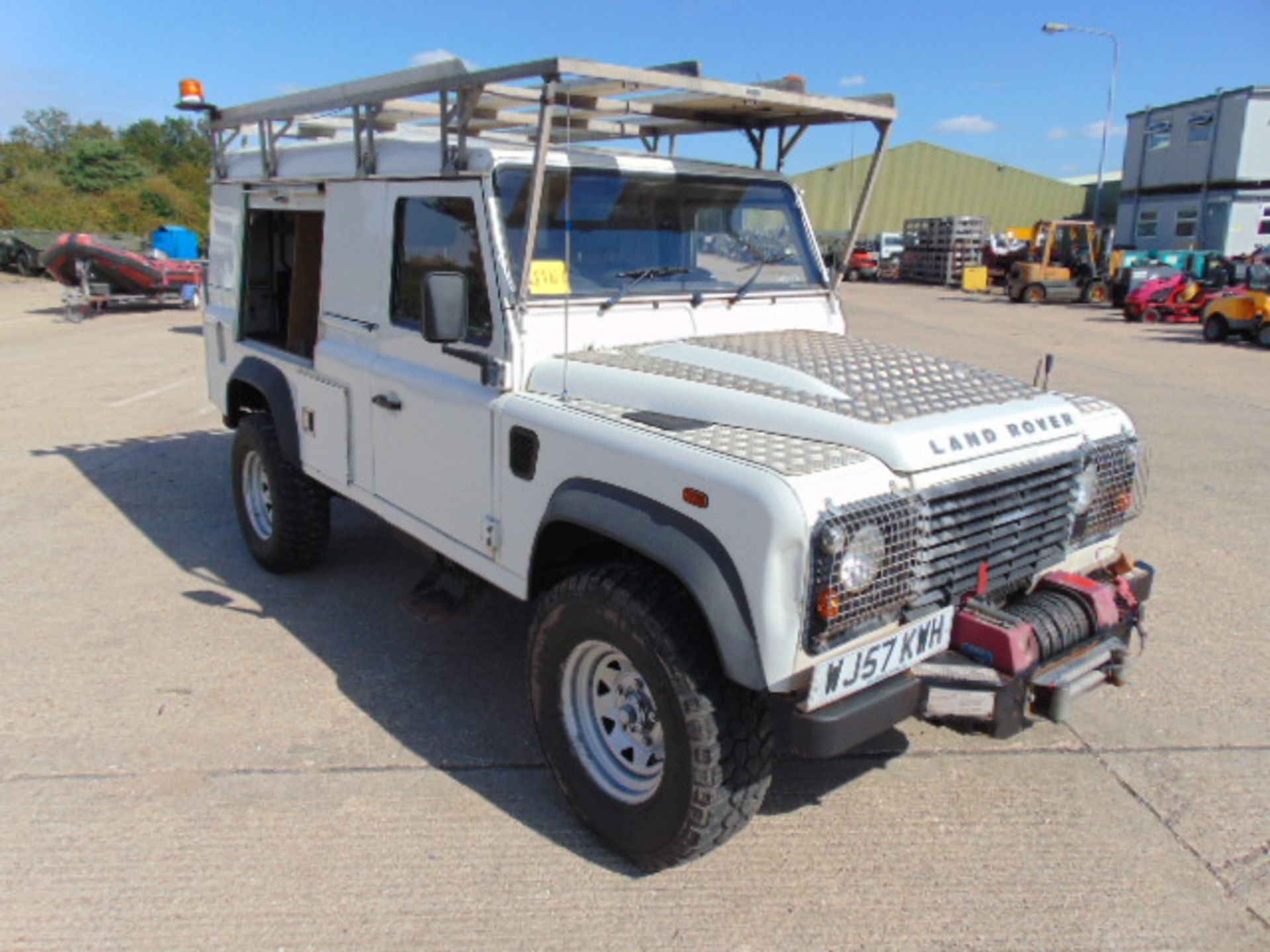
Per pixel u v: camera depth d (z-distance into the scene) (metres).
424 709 3.98
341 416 4.40
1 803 3.29
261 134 4.94
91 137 63.81
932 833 3.22
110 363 13.24
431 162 3.69
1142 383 12.62
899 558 2.58
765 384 3.19
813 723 2.52
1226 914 2.85
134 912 2.80
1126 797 3.43
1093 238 28.88
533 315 3.45
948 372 3.50
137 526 6.24
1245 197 31.91
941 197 54.09
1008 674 2.74
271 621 4.81
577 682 3.14
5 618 4.79
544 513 3.17
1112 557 3.50
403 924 2.77
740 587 2.51
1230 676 4.31
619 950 2.68
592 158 3.67
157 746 3.66
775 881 2.97
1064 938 2.75
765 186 4.36
